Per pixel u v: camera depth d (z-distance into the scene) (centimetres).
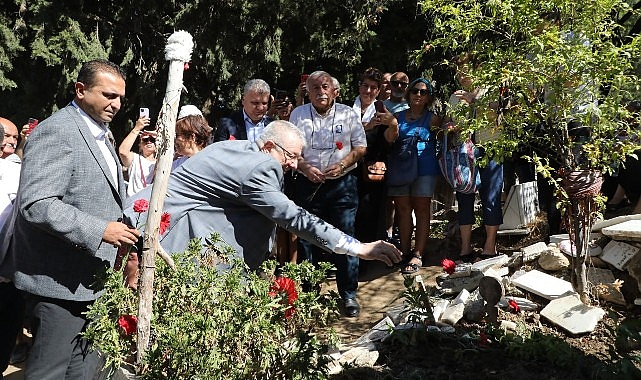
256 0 982
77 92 340
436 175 591
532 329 427
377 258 346
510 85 403
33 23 952
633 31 652
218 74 1049
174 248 356
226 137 576
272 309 304
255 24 1009
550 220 562
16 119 1017
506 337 389
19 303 396
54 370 331
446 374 363
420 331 400
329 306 331
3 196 407
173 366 277
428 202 591
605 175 596
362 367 379
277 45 1027
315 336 323
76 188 329
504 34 414
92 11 1041
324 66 1080
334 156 546
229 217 362
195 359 276
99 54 986
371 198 617
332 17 1016
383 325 452
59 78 995
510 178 673
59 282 329
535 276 479
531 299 470
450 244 638
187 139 461
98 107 338
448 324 427
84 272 333
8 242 357
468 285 497
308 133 548
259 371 290
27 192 314
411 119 594
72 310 335
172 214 356
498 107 425
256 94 571
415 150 585
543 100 426
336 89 554
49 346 331
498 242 609
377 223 629
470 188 564
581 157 439
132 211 370
